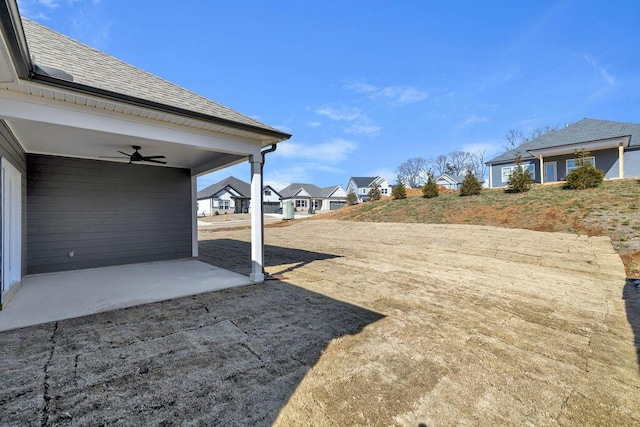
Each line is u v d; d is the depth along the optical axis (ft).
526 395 7.82
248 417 6.79
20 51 8.36
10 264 16.98
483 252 29.60
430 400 7.53
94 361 9.14
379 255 29.68
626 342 10.98
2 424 6.42
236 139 17.92
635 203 32.94
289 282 19.01
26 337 10.80
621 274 21.25
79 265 23.09
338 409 7.12
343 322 12.48
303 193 164.55
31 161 21.17
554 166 62.49
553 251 27.12
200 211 137.39
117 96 12.23
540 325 12.45
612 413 7.20
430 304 14.90
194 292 16.60
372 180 159.84
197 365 8.99
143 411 6.93
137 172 25.96
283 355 9.68
